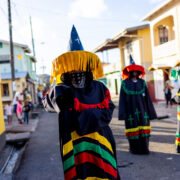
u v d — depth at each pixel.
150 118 4.90
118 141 5.96
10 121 11.42
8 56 25.09
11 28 16.12
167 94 13.34
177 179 3.60
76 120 2.00
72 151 1.98
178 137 4.83
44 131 8.90
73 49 2.26
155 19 16.34
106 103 2.17
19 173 4.37
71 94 2.02
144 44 18.92
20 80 20.83
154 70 17.31
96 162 2.01
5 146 6.79
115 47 26.05
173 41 14.57
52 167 4.59
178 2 13.58
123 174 3.91
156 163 4.32
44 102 2.15
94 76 2.32
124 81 4.86
